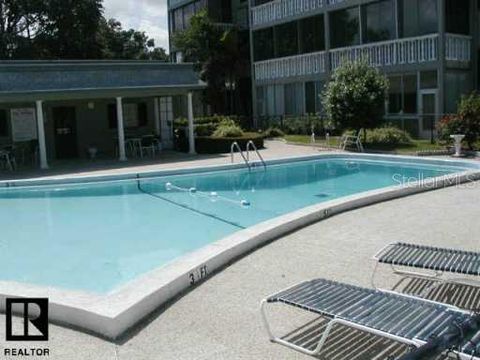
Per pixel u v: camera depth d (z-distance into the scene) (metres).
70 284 8.43
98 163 21.92
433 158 18.39
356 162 20.23
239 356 4.60
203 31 35.25
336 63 28.95
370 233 8.67
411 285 6.20
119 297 5.51
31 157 23.83
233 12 39.22
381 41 26.28
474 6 24.86
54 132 24.73
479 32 25.11
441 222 9.27
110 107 26.09
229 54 35.62
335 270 6.82
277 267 7.02
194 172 18.72
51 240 11.15
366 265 6.99
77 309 5.26
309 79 30.92
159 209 13.75
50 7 40.09
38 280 8.66
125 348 4.84
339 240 8.28
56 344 4.94
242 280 6.55
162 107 27.27
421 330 4.15
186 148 25.47
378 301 4.75
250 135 25.80
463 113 19.73
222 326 5.22
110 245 10.58
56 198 15.83
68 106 24.97
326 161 20.77
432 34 23.77
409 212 10.17
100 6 42.31
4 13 40.94
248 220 12.27
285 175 18.39
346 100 22.62
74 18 40.88
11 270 9.23
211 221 12.23
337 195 14.84
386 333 4.12
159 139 26.23
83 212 13.80
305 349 4.65
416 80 24.94
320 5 29.55
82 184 17.58
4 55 40.09
